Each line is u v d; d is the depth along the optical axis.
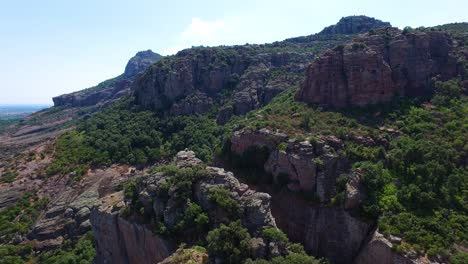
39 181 128.38
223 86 168.00
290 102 93.25
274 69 170.50
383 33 90.75
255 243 55.31
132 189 74.62
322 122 77.50
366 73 83.00
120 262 72.38
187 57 172.50
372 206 61.16
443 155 65.44
